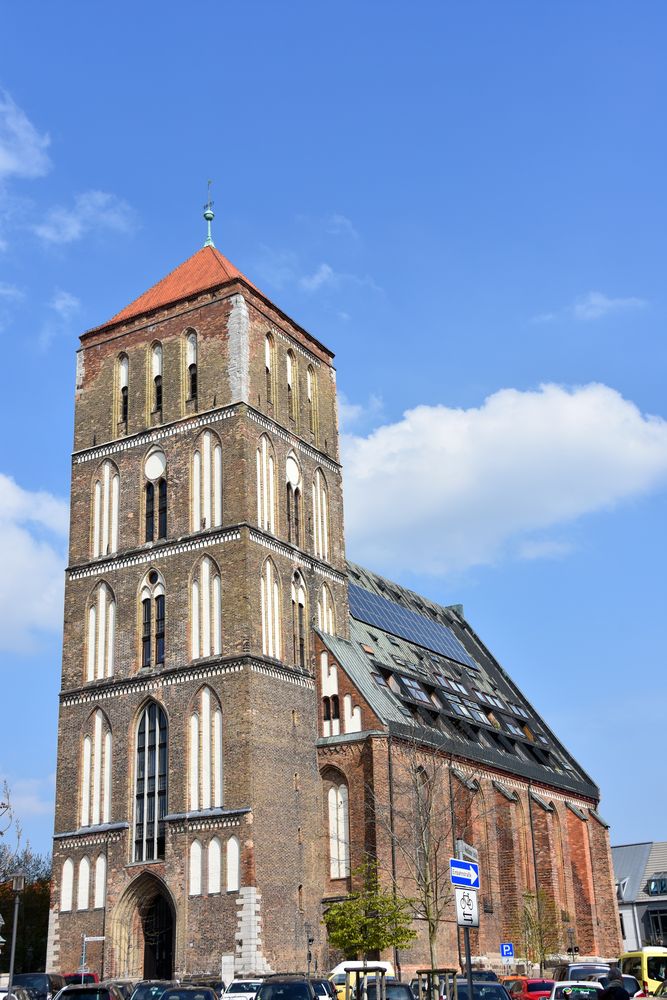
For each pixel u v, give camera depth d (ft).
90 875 214.69
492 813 265.54
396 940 185.88
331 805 224.53
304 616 235.61
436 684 286.05
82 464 245.86
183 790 209.56
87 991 120.37
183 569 224.53
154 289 258.57
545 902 279.69
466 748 259.80
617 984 84.74
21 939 372.17
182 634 220.02
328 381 267.80
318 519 250.78
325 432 261.44
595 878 318.04
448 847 238.89
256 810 204.33
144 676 221.25
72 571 238.48
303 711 225.97
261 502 229.04
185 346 241.14
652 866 459.73
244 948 194.39
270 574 225.97
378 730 224.53
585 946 301.84
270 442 236.84
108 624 230.89
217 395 232.73
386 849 214.28
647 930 443.73
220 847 202.59
